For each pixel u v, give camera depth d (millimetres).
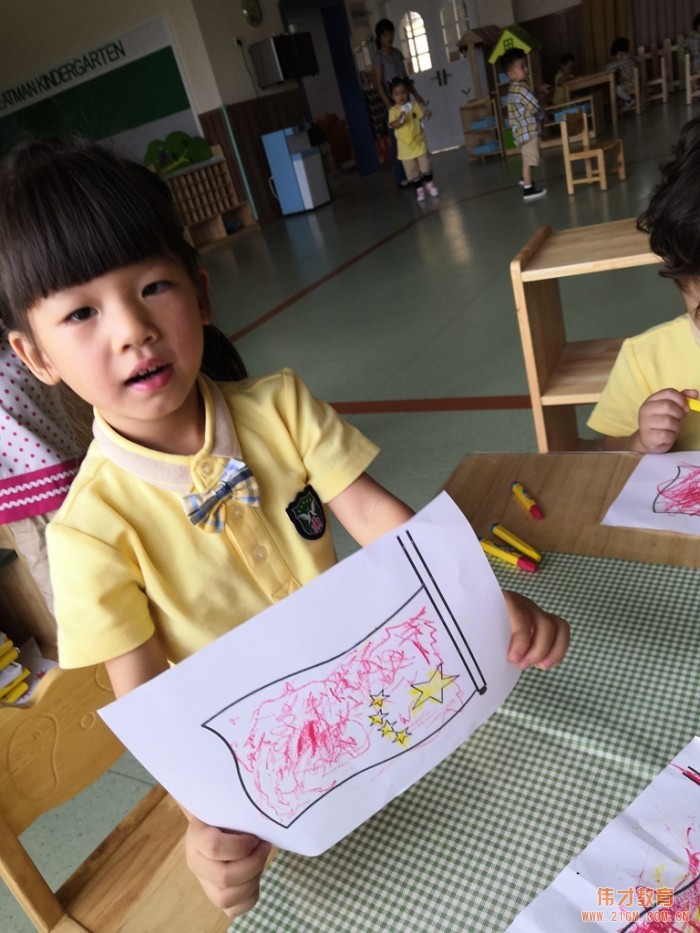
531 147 5363
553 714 624
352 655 490
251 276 5508
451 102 9805
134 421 618
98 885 625
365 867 547
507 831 543
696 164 795
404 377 2986
